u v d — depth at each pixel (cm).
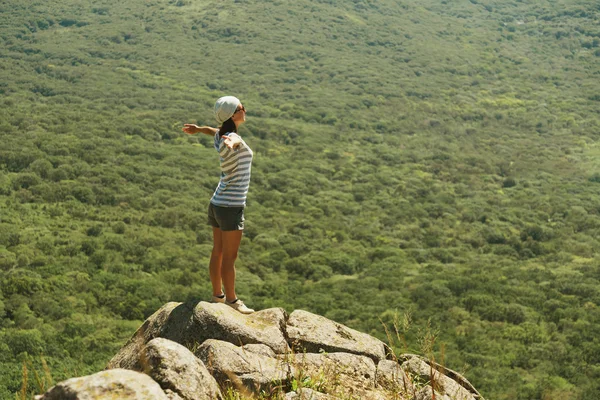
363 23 18400
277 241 6141
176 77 14400
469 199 8338
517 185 9225
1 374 2373
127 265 5000
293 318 428
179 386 287
